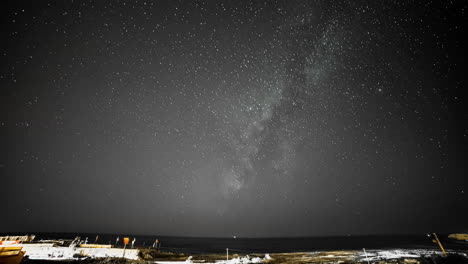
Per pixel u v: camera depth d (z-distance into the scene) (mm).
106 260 26844
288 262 30938
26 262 24016
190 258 31297
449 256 34188
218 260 31875
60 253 29500
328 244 100125
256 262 30641
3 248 19281
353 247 71000
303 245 95438
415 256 36500
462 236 95375
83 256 29438
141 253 31000
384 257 35344
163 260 30281
